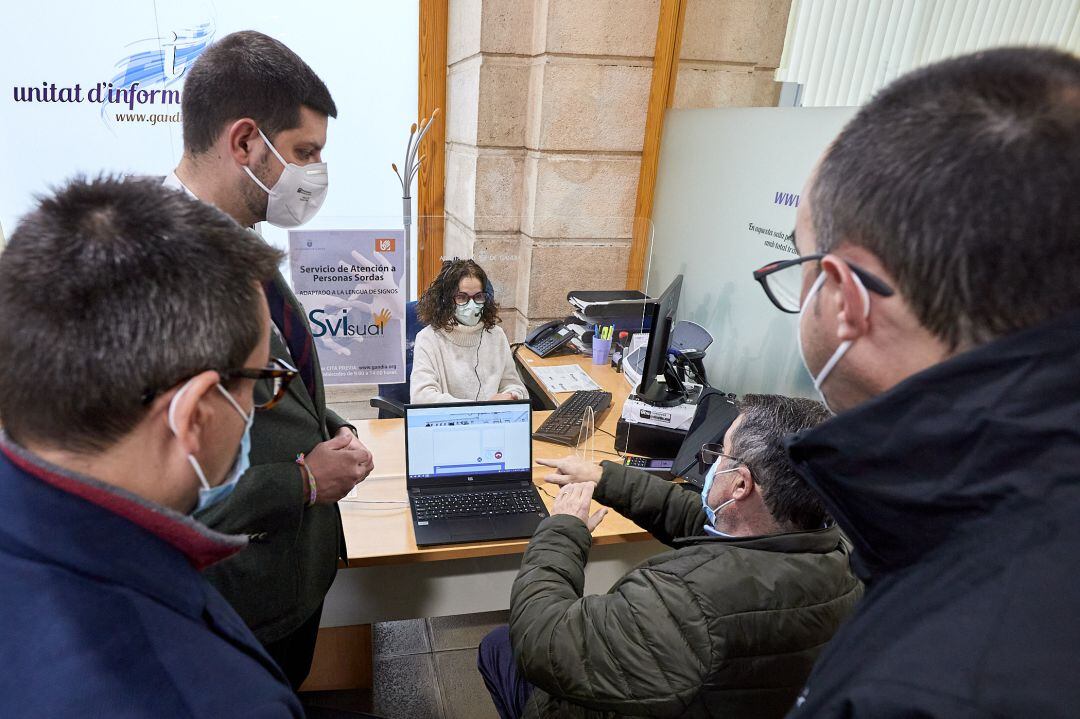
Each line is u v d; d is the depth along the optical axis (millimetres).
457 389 2039
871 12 1910
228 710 471
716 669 853
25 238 464
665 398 1934
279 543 1101
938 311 396
